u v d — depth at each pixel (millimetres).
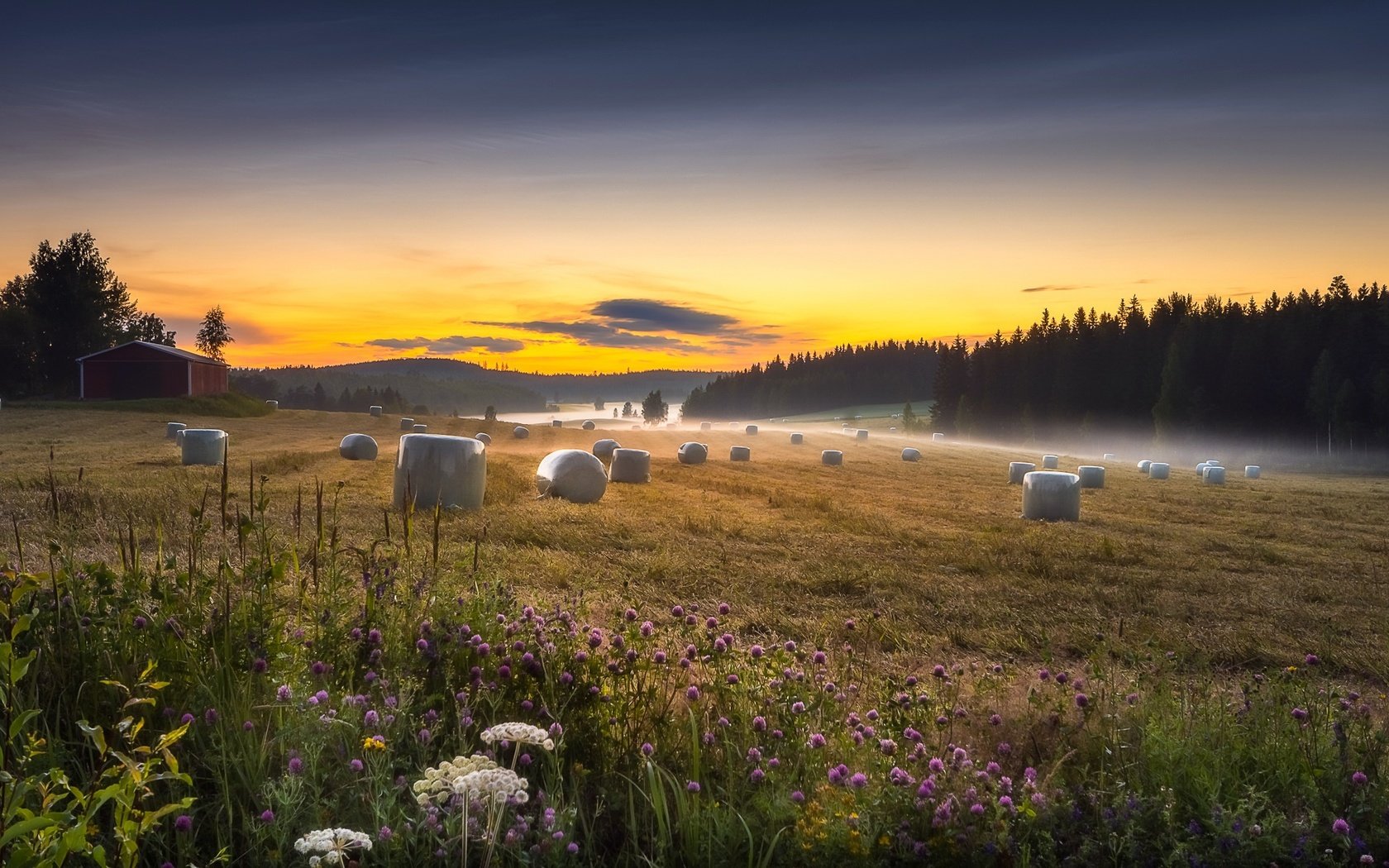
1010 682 6215
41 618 4469
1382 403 89375
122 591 5148
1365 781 4266
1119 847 3660
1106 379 113938
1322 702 5898
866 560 14492
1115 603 11953
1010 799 3664
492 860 3117
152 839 3305
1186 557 16812
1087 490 37125
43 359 94562
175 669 4449
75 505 14438
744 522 18656
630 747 4523
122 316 106562
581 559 13188
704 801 3994
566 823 3510
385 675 4668
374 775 3502
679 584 11703
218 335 124500
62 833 2441
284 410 75062
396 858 3189
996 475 42688
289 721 3891
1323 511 29672
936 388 139625
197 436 27812
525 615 5449
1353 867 3857
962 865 3533
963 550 16078
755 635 9234
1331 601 13047
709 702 5035
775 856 3588
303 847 2459
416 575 6797
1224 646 9438
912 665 8031
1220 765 4445
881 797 3742
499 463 31203
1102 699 5465
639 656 5410
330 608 5273
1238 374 97812
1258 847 3709
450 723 4414
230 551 11242
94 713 4094
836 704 4883
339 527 14273
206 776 3826
